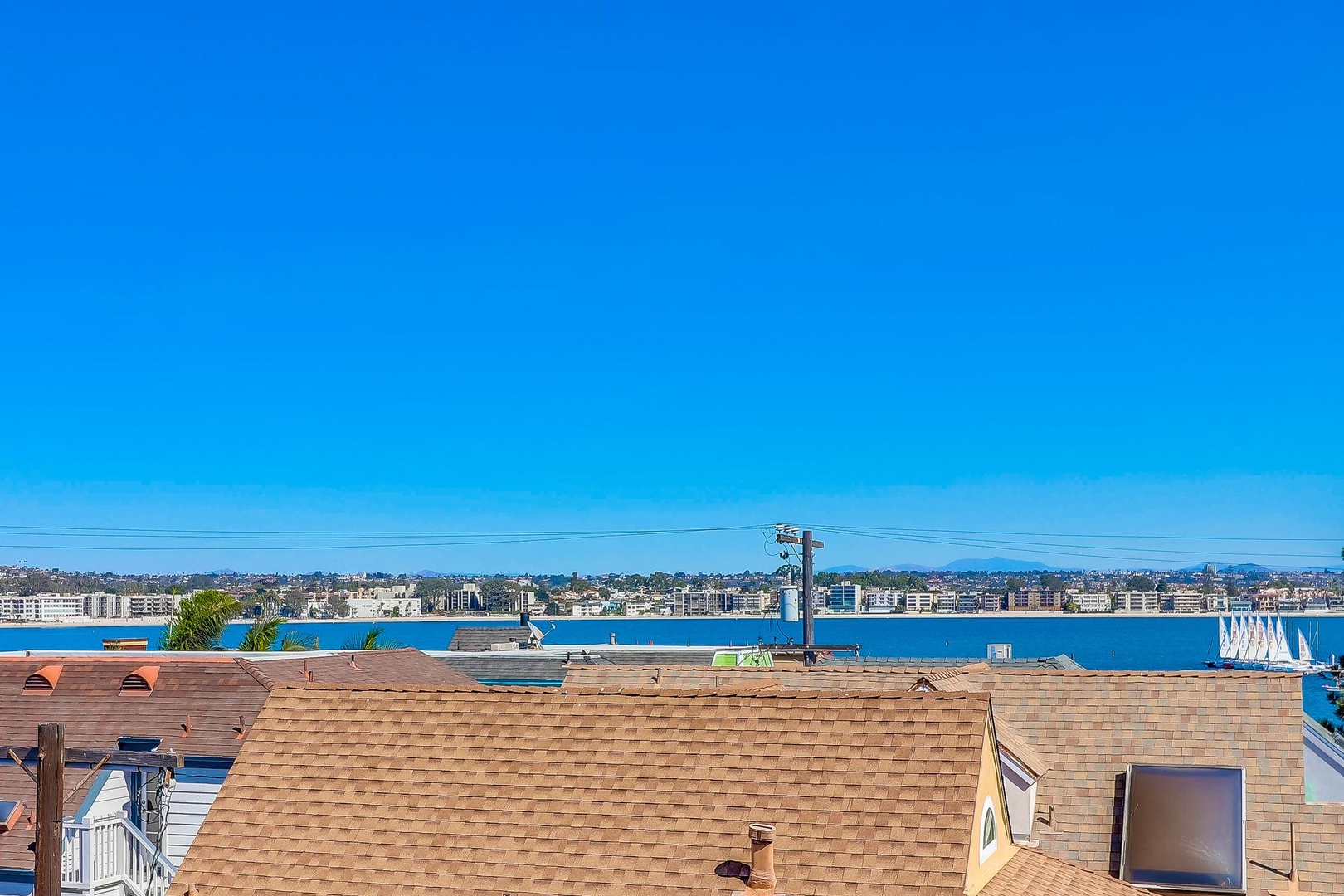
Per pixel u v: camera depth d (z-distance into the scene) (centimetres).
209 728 2892
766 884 1506
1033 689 2512
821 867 1535
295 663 3403
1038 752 2328
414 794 1800
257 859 1738
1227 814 2138
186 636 6606
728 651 5169
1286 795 2212
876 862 1527
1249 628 18200
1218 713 2362
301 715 2002
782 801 1642
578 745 1825
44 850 1675
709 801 1670
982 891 1641
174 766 1773
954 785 1599
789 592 5841
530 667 4359
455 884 1636
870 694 1781
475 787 1789
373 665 3706
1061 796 2281
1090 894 1798
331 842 1742
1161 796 2192
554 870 1622
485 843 1688
